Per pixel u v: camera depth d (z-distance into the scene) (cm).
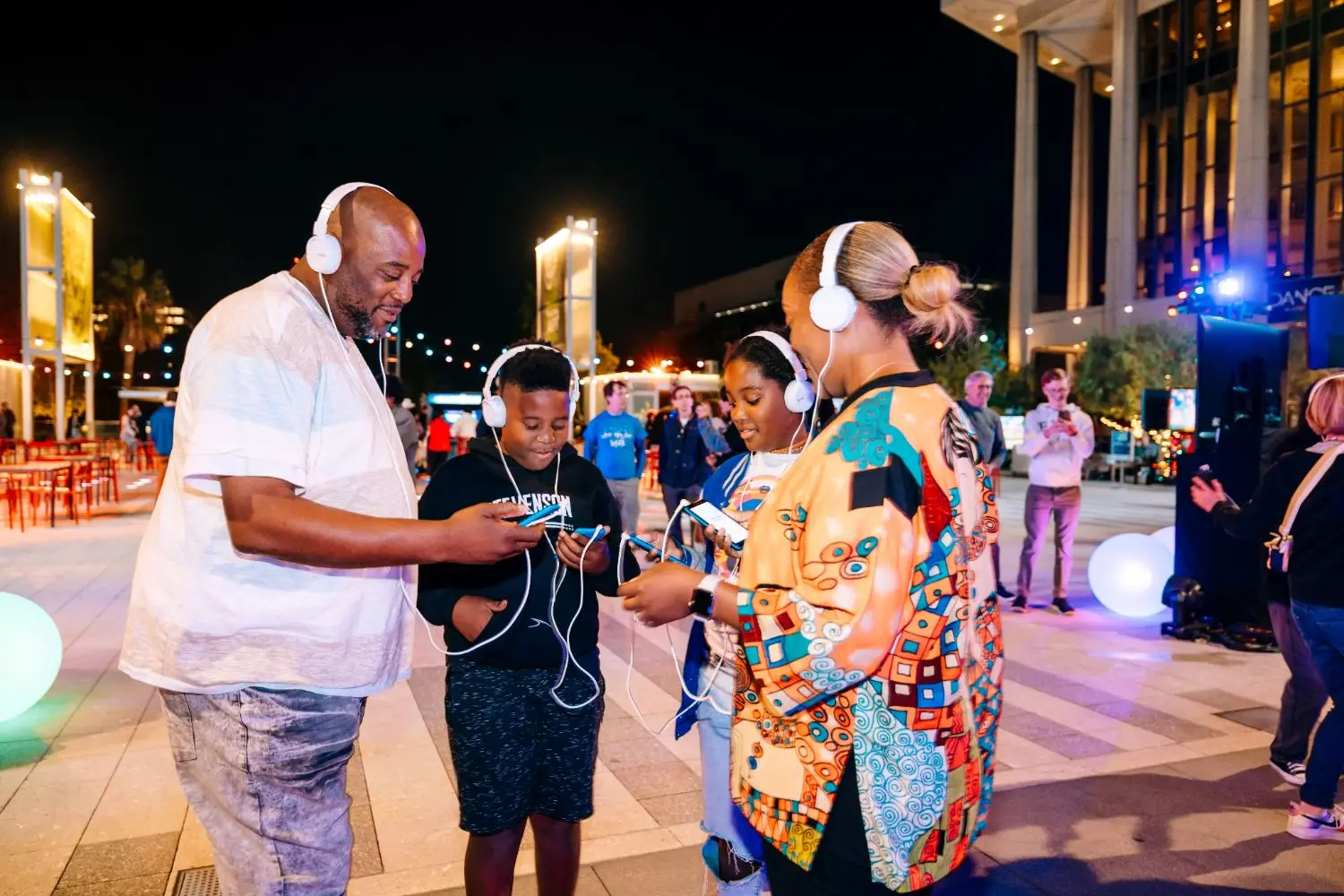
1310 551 332
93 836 324
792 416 238
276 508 150
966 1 3700
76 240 2259
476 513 156
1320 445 348
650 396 2681
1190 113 3309
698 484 902
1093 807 362
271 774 165
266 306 162
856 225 156
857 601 132
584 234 1941
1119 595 676
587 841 328
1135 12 3353
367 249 170
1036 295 3759
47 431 2572
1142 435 2312
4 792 361
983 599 151
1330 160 2830
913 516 136
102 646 582
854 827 142
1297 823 338
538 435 239
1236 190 2942
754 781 155
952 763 142
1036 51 3709
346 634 167
